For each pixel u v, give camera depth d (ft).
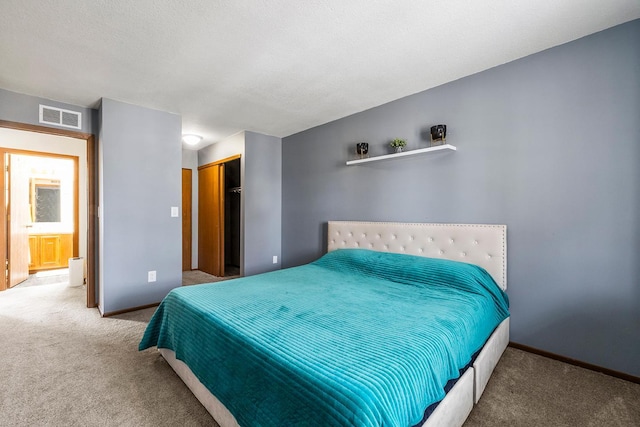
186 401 5.41
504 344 7.29
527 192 7.40
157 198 10.86
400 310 5.60
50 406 5.22
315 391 3.26
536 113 7.25
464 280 7.11
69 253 18.08
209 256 16.67
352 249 10.27
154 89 9.13
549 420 4.97
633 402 5.43
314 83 8.84
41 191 18.25
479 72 8.18
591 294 6.57
